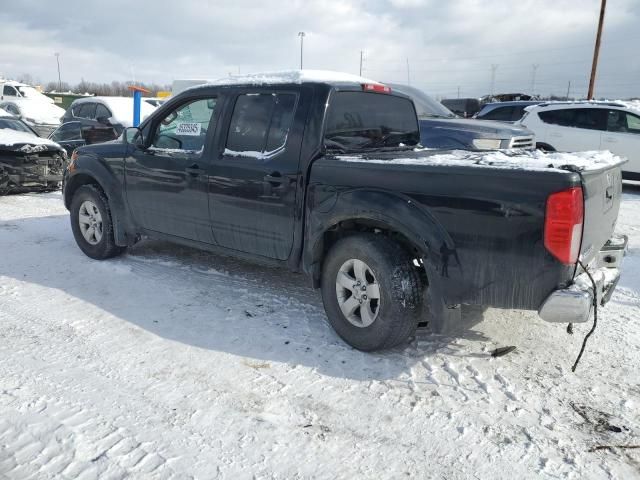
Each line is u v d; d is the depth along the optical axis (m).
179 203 4.85
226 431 2.88
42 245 6.37
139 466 2.58
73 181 5.88
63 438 2.77
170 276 5.29
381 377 3.47
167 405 3.10
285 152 4.11
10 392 3.18
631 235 7.38
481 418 3.05
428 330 4.17
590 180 3.17
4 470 2.54
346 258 3.77
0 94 21.72
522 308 3.24
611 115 11.48
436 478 2.57
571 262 3.06
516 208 3.11
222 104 4.55
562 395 3.29
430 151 4.68
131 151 5.23
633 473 2.61
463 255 3.31
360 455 2.72
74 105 15.04
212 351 3.76
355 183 3.72
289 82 4.23
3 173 9.31
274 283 5.13
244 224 4.40
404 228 3.46
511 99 20.06
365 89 4.38
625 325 4.34
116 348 3.77
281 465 2.63
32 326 4.10
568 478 2.57
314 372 3.52
